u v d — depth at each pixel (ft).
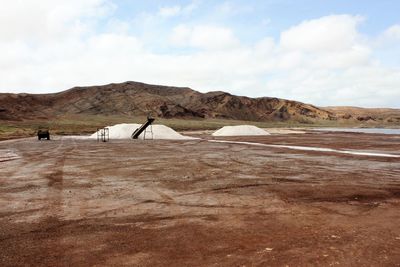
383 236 21.81
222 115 632.79
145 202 31.89
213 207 29.91
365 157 72.13
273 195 34.58
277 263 17.60
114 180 44.09
